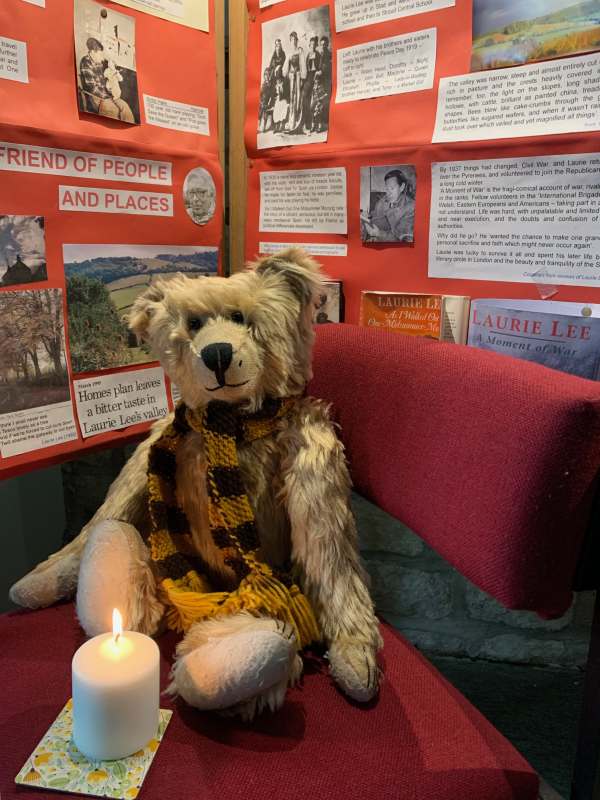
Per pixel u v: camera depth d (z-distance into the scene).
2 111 0.83
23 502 1.35
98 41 0.92
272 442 0.79
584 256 0.83
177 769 0.62
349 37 0.97
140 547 0.82
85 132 0.92
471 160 0.89
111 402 1.01
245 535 0.75
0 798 0.59
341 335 0.91
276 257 0.81
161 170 1.02
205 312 0.76
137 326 0.84
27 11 0.84
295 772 0.61
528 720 1.12
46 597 0.87
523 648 1.25
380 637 0.77
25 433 0.92
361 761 0.63
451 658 1.29
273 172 1.09
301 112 1.04
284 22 1.03
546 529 0.58
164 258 1.06
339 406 0.87
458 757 0.64
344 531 0.79
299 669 0.73
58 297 0.93
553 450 0.56
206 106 1.08
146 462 0.89
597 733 0.69
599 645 0.68
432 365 0.74
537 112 0.83
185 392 0.79
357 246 1.02
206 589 0.81
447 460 0.68
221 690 0.65
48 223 0.90
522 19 0.82
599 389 0.57
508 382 0.63
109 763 0.62
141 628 0.79
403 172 0.95
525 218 0.86
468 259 0.92
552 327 0.86
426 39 0.90
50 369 0.93
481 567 0.62
